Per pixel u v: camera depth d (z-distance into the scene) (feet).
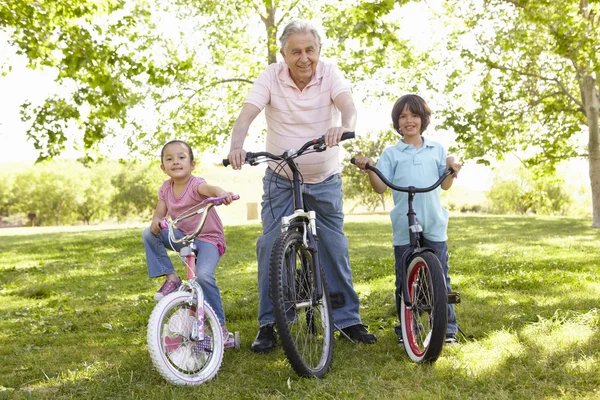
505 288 18.83
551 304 15.43
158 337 10.11
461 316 14.44
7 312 19.86
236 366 11.32
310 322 11.81
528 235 44.47
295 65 11.91
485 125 60.75
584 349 10.95
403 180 12.49
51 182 245.45
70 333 15.64
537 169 73.00
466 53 60.29
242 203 240.53
